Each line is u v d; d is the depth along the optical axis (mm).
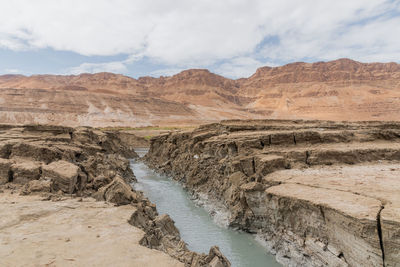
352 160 27125
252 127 39406
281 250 18594
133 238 11500
